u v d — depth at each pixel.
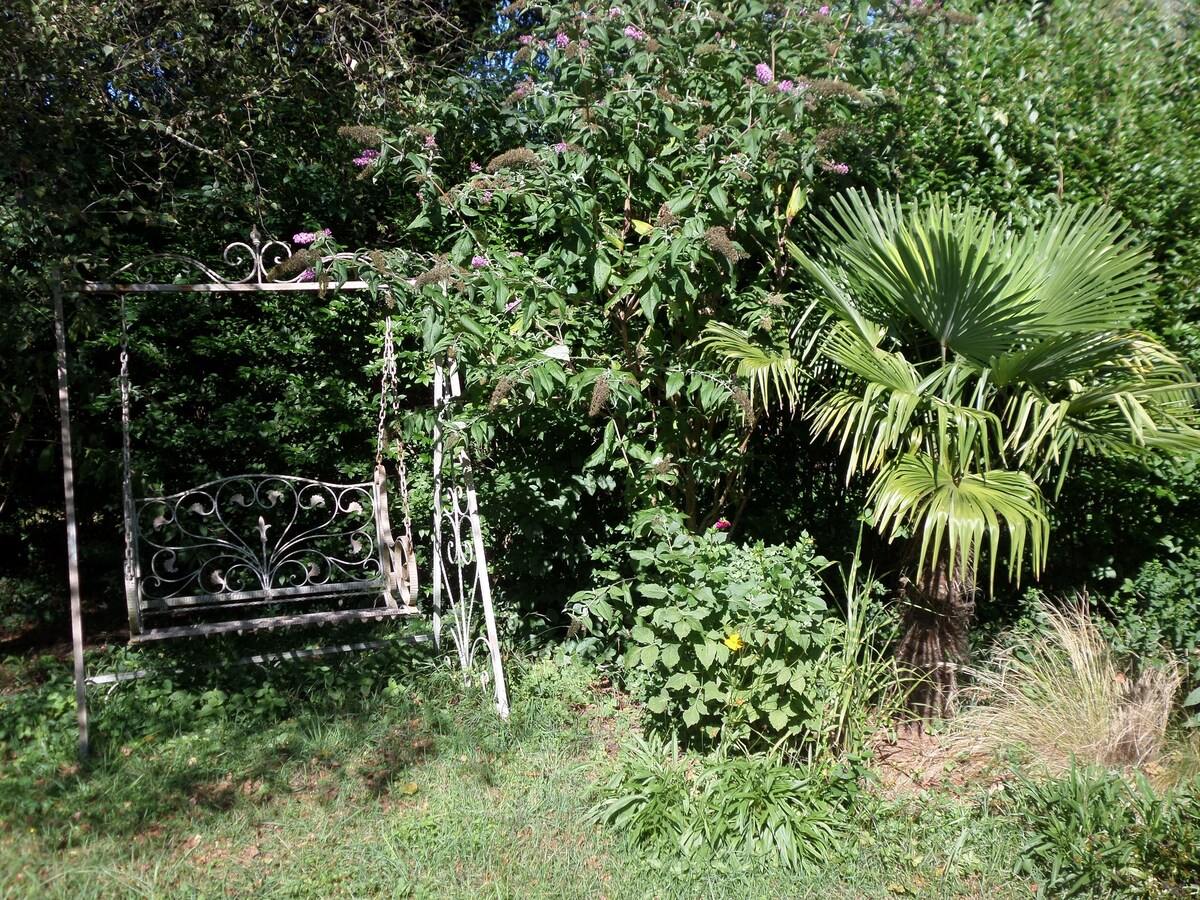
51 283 4.23
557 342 4.66
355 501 5.58
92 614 5.84
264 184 5.96
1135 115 5.02
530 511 5.12
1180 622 4.61
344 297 5.59
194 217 5.70
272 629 5.55
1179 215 4.92
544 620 5.41
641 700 4.64
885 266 4.21
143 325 5.48
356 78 6.18
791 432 5.46
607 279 4.51
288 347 5.74
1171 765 3.95
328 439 5.80
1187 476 4.80
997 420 4.06
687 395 4.72
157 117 5.41
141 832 3.54
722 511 5.30
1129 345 4.19
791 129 4.55
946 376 4.33
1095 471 4.91
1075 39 5.29
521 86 4.59
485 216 5.42
